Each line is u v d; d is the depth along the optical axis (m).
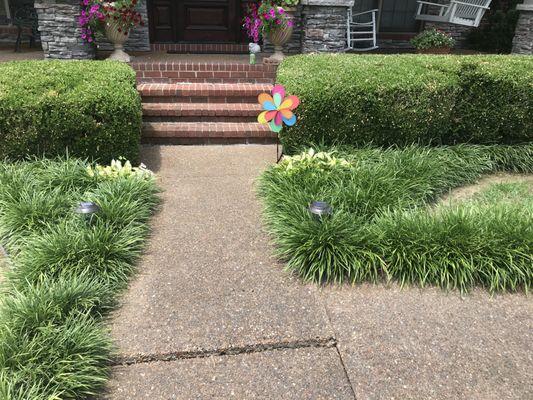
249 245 3.38
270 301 2.82
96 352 2.35
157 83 6.01
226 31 7.75
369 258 3.05
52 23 6.13
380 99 4.45
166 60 6.48
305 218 3.32
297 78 4.62
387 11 8.54
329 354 2.47
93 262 2.95
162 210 3.85
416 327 2.66
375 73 4.70
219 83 6.07
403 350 2.50
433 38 7.57
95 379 2.20
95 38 6.70
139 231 3.38
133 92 4.42
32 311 2.42
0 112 3.92
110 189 3.68
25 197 3.50
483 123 4.93
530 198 4.08
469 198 4.18
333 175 3.96
